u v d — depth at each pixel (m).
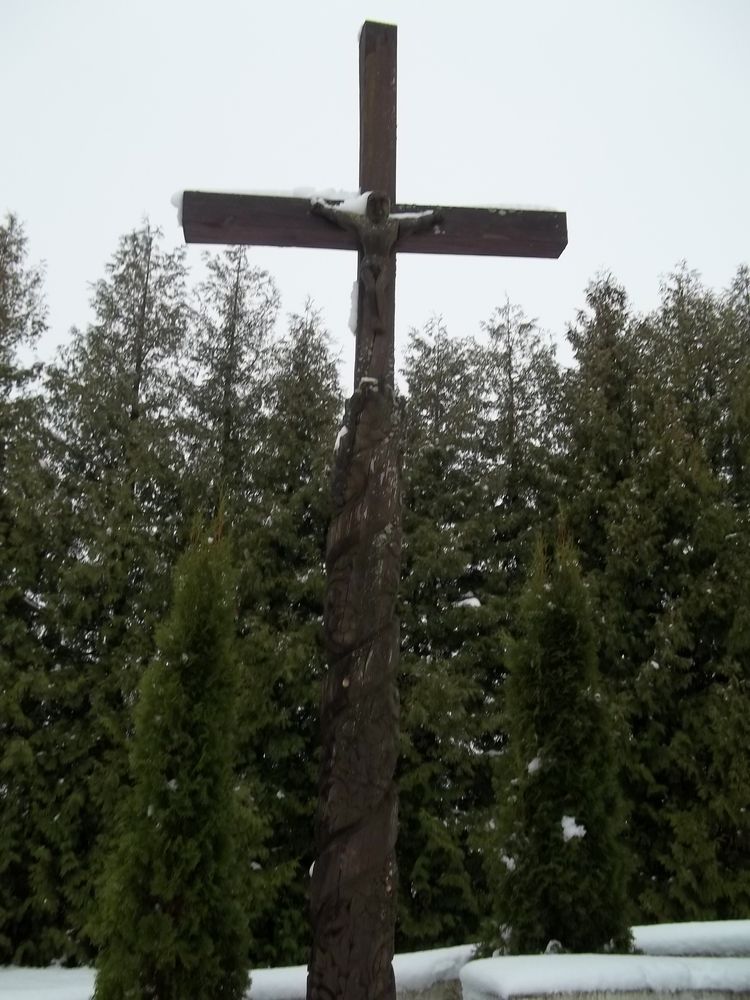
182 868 4.88
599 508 12.20
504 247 4.86
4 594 10.70
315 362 13.38
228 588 5.68
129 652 10.71
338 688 3.89
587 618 6.30
